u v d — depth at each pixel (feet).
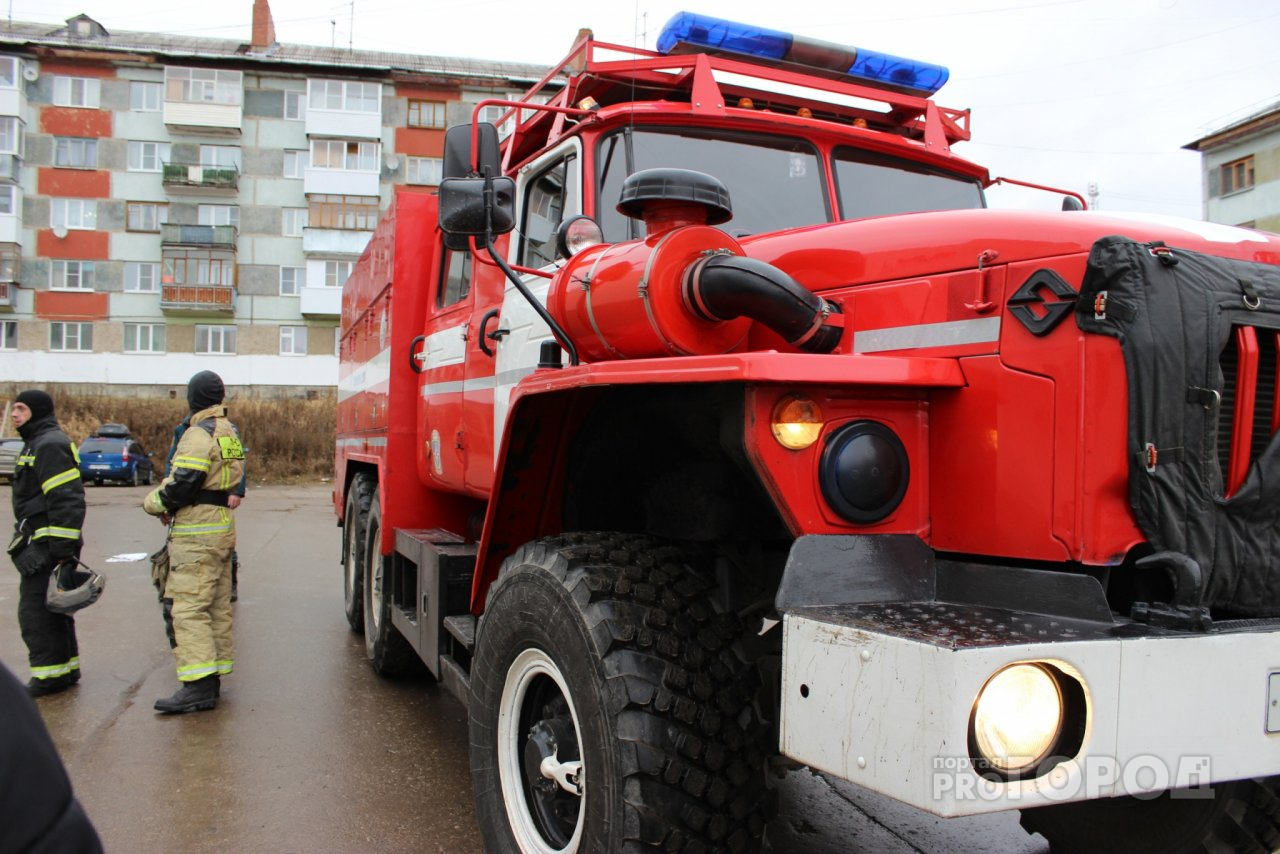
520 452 9.32
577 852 7.87
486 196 9.14
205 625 16.76
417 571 14.94
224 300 140.87
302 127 143.64
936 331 7.56
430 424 16.38
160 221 142.00
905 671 5.55
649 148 11.19
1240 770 5.96
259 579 31.78
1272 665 6.09
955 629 5.85
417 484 17.47
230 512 17.52
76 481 17.66
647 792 7.22
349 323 24.14
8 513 54.80
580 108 11.18
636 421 8.96
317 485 93.97
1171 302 6.40
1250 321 6.63
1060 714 5.59
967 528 7.17
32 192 139.13
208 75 139.44
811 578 6.70
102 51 138.00
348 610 22.95
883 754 5.65
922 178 12.49
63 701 17.20
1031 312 6.92
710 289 7.75
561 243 10.03
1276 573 6.64
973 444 7.17
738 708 7.64
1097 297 6.51
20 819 3.05
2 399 119.65
